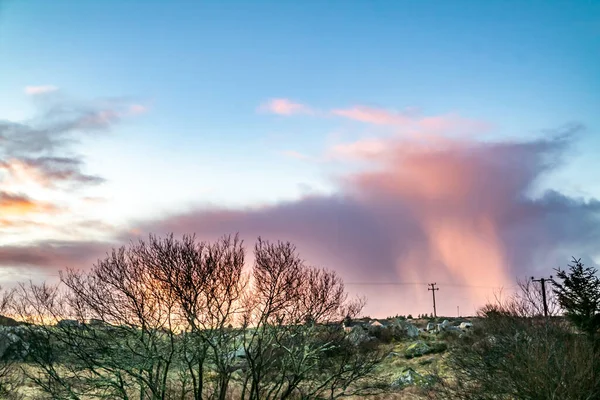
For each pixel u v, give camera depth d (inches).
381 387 990.4
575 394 717.9
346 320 893.8
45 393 866.1
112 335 792.9
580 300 971.9
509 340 946.1
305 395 842.2
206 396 837.8
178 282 786.8
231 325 821.2
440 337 1648.6
